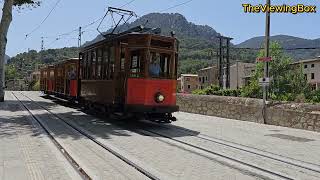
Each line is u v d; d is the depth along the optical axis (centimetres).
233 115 1898
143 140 1112
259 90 3247
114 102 1466
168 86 1420
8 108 2117
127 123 1576
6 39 2777
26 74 11406
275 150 1016
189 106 2261
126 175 685
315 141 1200
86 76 1900
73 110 2147
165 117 1442
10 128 1260
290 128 1546
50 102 2928
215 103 2031
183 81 10500
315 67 7969
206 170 746
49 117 1684
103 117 1747
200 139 1167
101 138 1117
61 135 1149
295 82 6394
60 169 710
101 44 1638
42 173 675
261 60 1773
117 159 823
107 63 1555
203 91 3359
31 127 1298
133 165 764
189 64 11388
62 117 1711
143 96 1385
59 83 3078
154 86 1395
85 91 1914
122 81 1441
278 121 1631
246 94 3306
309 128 1482
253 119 1769
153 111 1388
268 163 841
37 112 1927
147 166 757
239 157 896
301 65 6738
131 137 1166
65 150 905
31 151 874
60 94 2991
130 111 1384
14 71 11469
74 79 2478
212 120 1816
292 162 859
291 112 1571
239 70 9162
